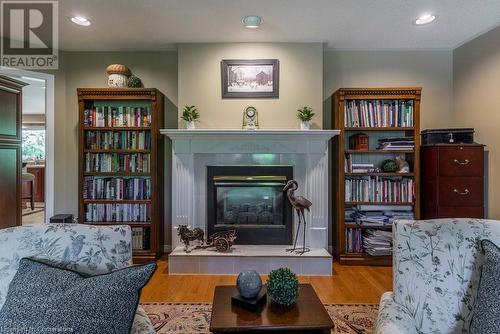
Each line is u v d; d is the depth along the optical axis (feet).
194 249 10.11
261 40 10.65
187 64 10.85
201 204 10.68
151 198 10.83
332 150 11.64
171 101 11.79
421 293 4.03
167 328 6.63
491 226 4.17
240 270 9.63
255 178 10.55
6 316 3.08
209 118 10.87
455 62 11.50
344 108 10.62
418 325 3.93
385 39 10.64
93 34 10.13
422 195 10.73
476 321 3.35
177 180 10.45
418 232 4.31
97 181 11.10
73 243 3.95
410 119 10.71
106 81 11.70
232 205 10.92
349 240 10.91
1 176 9.00
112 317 3.12
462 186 9.86
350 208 11.39
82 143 10.87
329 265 9.66
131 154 11.14
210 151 10.44
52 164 11.45
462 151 9.86
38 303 3.12
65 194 11.73
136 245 11.05
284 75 10.85
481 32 10.05
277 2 8.03
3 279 3.63
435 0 7.95
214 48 10.85
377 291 8.55
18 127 9.59
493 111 9.81
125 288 3.26
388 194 10.79
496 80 9.66
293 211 10.61
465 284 3.91
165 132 10.19
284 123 10.87
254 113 10.77
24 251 3.82
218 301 4.91
